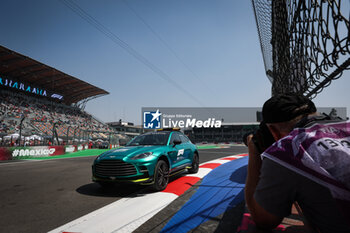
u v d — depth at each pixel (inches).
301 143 25.3
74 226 84.6
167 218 89.7
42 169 272.2
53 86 1625.2
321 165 23.0
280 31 80.7
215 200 113.8
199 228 78.4
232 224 81.1
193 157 209.9
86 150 816.9
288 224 50.4
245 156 378.6
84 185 168.1
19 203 120.6
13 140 714.8
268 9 91.2
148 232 76.5
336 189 21.5
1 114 1095.6
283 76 84.5
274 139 31.4
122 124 2529.5
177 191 138.0
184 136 213.8
